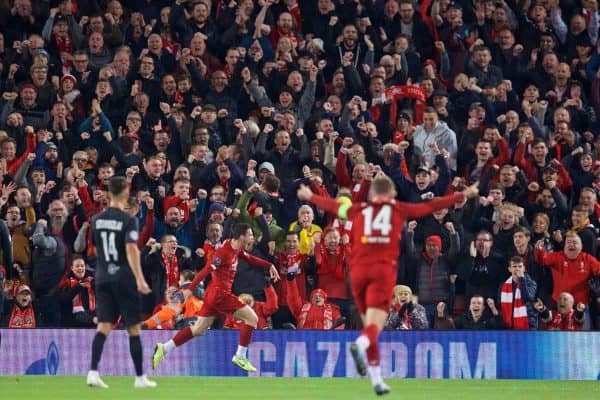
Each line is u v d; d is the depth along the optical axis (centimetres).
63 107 6209
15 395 4000
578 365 5006
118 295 3881
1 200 5547
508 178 5891
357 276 3528
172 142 6159
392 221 3534
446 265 5431
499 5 7300
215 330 5094
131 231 3841
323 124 6097
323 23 7031
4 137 5944
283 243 5503
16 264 5422
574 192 6094
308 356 5069
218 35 7012
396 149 5831
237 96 6512
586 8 7388
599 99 6838
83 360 5066
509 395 4272
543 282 5484
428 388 4522
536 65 6994
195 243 5634
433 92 6575
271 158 6062
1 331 5075
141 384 4012
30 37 6694
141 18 6975
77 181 5703
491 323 5231
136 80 6412
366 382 4778
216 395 4091
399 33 7088
